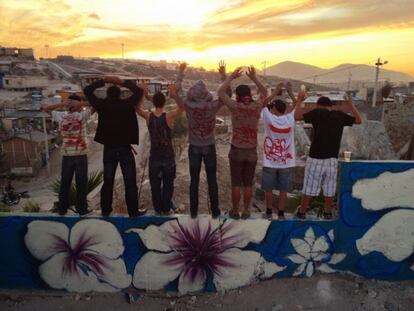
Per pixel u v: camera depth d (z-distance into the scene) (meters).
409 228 6.21
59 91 80.56
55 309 5.98
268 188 6.14
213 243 6.17
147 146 29.91
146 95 5.88
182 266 6.22
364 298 5.93
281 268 6.29
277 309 5.77
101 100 5.73
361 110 53.72
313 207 7.96
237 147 5.80
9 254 6.27
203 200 12.61
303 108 6.05
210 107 5.59
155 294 6.25
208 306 5.96
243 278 6.27
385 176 6.08
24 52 145.38
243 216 6.25
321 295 5.99
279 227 6.18
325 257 6.30
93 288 6.32
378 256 6.29
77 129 6.04
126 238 6.16
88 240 6.19
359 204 6.15
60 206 6.21
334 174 6.04
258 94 5.98
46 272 6.30
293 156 6.02
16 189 38.69
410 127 21.92
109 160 5.88
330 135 5.86
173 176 6.04
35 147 43.94
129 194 5.98
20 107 61.44
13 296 6.22
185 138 37.91
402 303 5.82
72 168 6.12
